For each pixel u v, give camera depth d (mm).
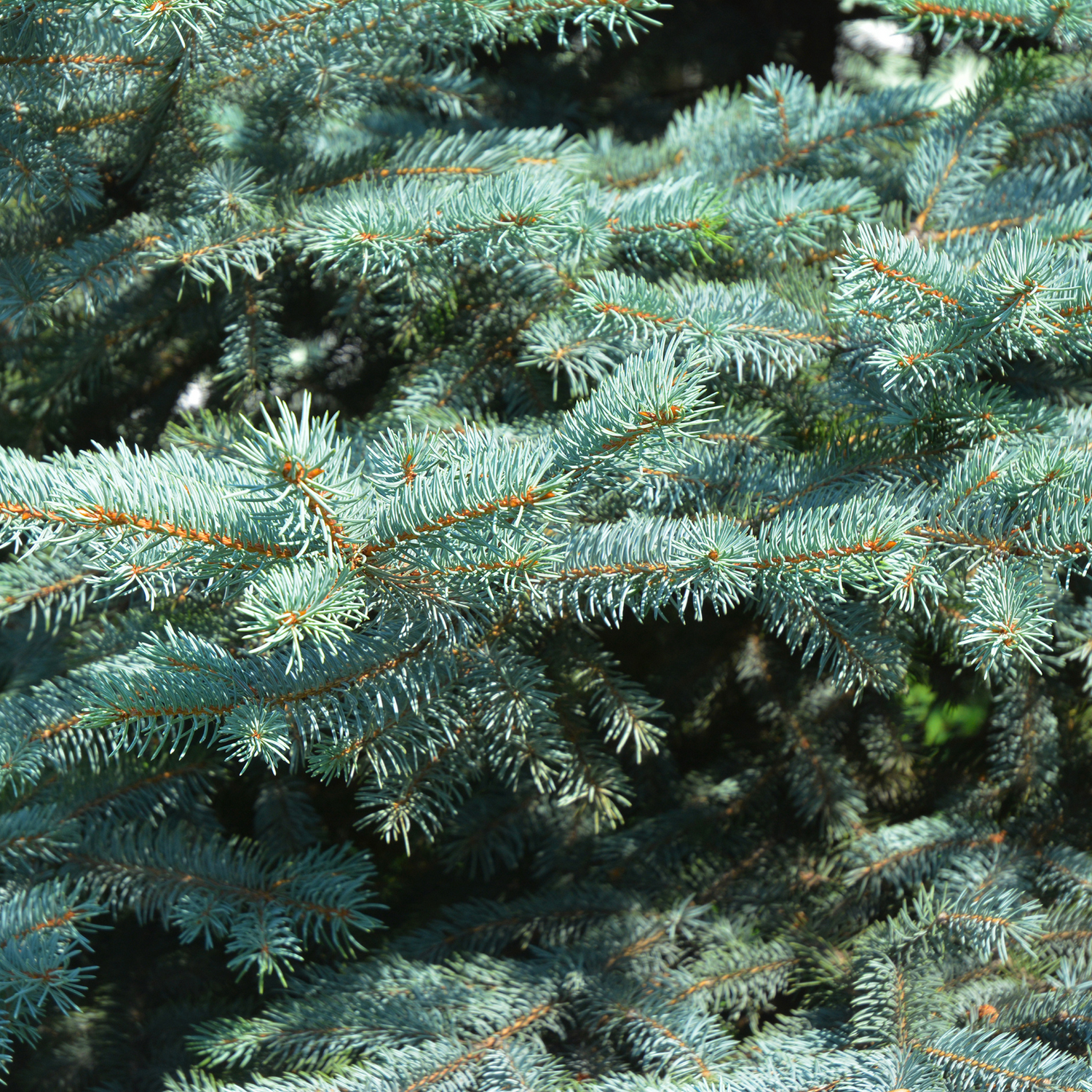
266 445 1492
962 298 1617
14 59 1652
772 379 1706
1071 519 1596
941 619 1733
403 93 1820
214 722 1589
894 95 1800
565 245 1693
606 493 1669
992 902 1729
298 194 1761
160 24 1596
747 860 1854
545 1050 1729
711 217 1690
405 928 1859
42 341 1823
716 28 2578
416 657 1620
